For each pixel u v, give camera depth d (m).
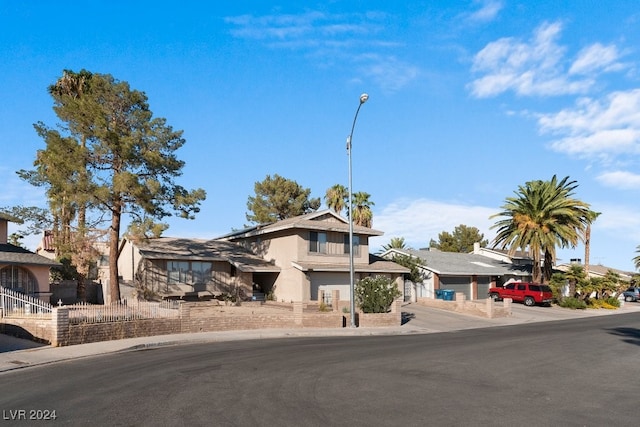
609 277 56.75
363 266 39.84
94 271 39.78
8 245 29.80
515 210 49.50
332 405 9.40
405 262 44.69
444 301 39.59
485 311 36.41
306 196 58.91
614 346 19.42
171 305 22.67
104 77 29.78
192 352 16.67
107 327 19.33
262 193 57.75
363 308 29.14
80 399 9.78
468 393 10.70
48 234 43.19
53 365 14.20
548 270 51.59
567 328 28.25
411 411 9.08
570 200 47.38
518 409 9.38
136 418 8.41
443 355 16.41
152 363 14.24
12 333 18.98
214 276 37.31
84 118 28.39
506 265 56.22
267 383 11.33
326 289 38.16
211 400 9.66
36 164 37.28
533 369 13.96
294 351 16.95
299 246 37.12
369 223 57.41
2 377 12.33
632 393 10.95
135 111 29.92
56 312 17.64
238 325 24.12
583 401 10.12
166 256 34.44
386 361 14.90
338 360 14.95
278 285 38.56
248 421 8.22
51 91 44.31
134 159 29.20
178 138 31.41
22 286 28.09
